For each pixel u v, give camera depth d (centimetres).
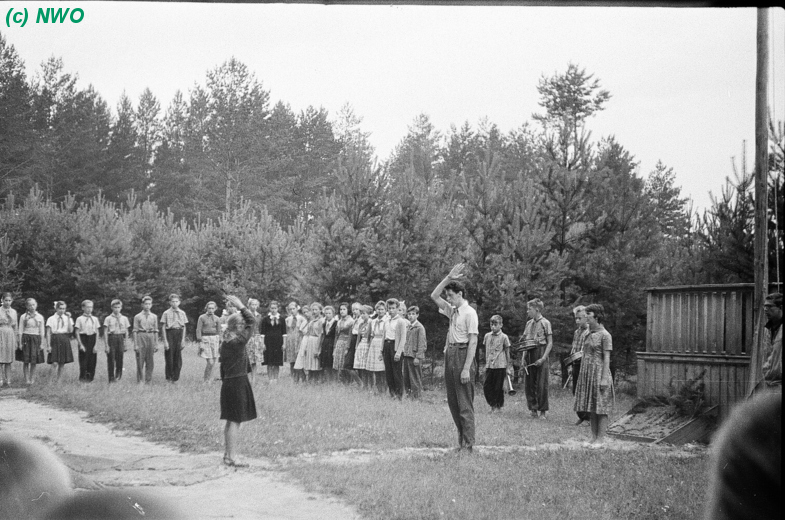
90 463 898
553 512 707
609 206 2261
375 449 1037
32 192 3712
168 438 1091
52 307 3631
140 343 1816
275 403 1428
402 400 1598
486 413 1503
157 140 5394
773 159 1120
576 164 2292
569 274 2173
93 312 3572
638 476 876
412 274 2255
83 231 3641
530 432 1235
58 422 1248
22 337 1809
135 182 5125
